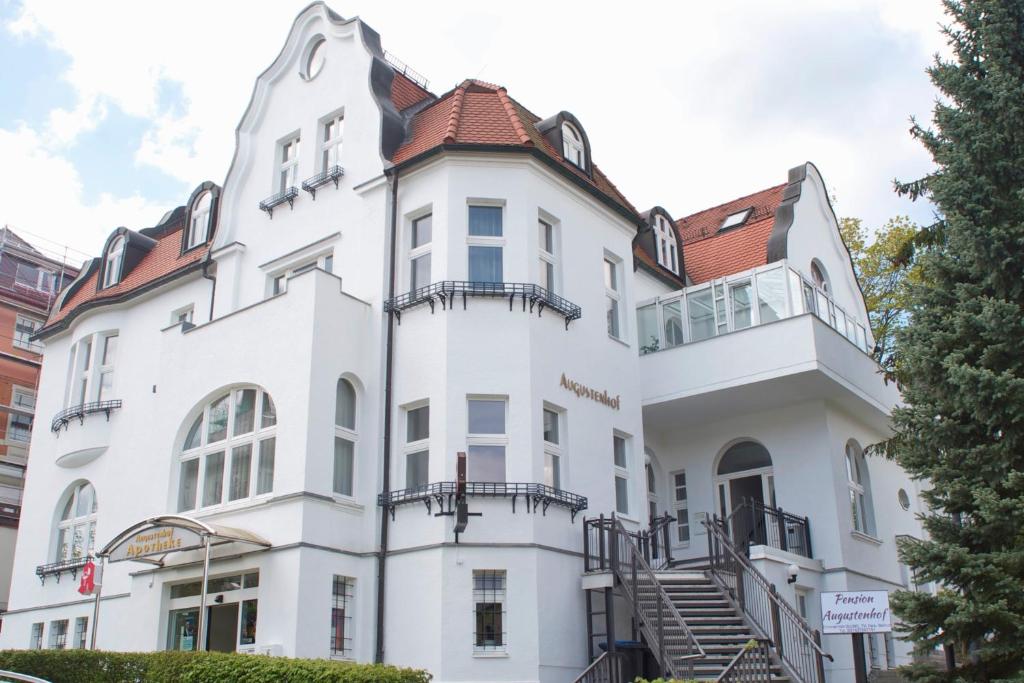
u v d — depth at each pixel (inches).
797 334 784.3
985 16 614.9
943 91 616.4
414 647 622.8
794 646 617.9
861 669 478.6
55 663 590.6
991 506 510.0
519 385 677.9
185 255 919.0
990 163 587.2
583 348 751.7
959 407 550.6
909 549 536.1
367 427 692.1
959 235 569.6
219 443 712.4
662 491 912.3
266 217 830.5
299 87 845.2
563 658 639.8
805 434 852.0
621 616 692.7
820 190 1046.4
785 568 743.7
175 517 619.5
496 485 649.6
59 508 938.7
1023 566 507.5
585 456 722.2
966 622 499.8
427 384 678.5
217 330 738.8
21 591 934.4
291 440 653.9
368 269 732.0
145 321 930.1
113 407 911.0
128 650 703.1
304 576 614.2
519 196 721.6
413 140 762.8
